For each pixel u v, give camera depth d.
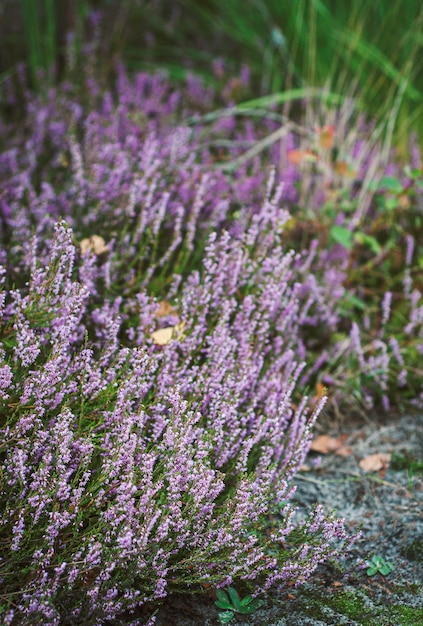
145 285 1.56
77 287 1.40
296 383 1.61
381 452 1.56
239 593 1.38
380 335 1.67
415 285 1.75
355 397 1.62
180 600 1.36
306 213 1.75
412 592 1.38
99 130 1.83
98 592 1.31
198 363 1.50
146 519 1.30
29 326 1.42
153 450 1.36
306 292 1.65
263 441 1.45
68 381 1.39
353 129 1.88
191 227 1.57
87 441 1.34
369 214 1.82
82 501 1.33
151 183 1.62
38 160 1.80
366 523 1.46
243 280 1.54
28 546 1.33
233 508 1.34
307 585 1.39
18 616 1.30
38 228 1.57
